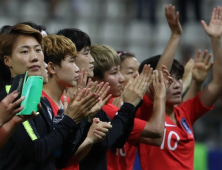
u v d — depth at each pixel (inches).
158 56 578.2
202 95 573.9
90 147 408.2
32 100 308.8
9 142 338.6
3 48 351.3
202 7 1389.0
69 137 358.3
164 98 487.8
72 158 395.5
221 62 560.7
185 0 1344.7
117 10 1371.8
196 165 912.9
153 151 526.3
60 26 1291.8
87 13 1350.9
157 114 478.3
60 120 372.5
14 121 308.3
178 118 556.7
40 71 351.3
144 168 529.3
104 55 485.1
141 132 470.3
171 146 532.1
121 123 432.8
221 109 1127.0
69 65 393.7
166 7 557.9
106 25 1334.9
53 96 400.2
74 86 398.6
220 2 1396.4
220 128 1085.1
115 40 1323.8
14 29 350.6
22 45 346.3
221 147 1059.9
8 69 370.0
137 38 1331.2
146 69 467.2
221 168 917.8
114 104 530.0
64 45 392.8
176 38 559.5
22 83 309.1
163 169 525.0
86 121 423.2
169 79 501.0
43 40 399.5
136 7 1368.1
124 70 579.5
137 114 549.0
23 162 338.3
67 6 1337.4
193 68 615.5
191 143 550.6
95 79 489.4
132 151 524.4
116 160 490.0
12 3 1325.0
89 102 356.8
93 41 1307.8
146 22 1349.7
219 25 565.0
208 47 1312.7
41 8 1331.2
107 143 421.4
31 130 334.0
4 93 343.6
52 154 355.6
